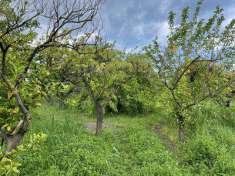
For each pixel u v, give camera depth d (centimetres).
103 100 1135
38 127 988
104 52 1009
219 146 907
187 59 1005
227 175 717
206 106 1245
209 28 1034
